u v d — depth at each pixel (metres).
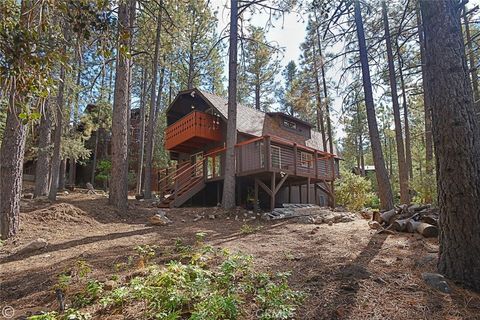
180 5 13.31
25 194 14.41
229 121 11.24
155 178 23.72
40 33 2.53
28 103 2.78
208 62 22.39
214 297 2.75
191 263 4.14
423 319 2.66
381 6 9.49
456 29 3.77
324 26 9.10
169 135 16.73
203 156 15.10
